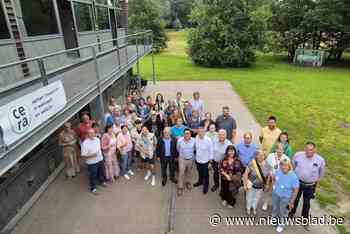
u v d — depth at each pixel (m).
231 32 27.14
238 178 5.55
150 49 17.83
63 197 6.29
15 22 6.02
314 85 18.64
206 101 14.65
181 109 8.81
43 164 6.81
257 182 5.31
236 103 14.25
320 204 6.10
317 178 5.07
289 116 12.16
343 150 8.77
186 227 5.36
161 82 19.88
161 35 42.38
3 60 5.61
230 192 5.64
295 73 23.97
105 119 7.55
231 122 7.00
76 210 5.85
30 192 6.22
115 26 14.43
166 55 38.03
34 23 6.84
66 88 6.12
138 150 7.02
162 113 8.47
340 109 13.24
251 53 27.58
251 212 5.79
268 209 5.88
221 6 27.17
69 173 7.08
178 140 6.31
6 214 5.39
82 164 7.77
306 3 30.44
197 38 27.97
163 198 6.29
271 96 15.68
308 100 14.83
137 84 15.18
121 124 7.53
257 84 19.03
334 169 7.59
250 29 26.89
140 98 9.37
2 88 4.31
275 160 5.19
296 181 4.80
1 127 3.46
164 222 5.49
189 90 17.27
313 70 25.91
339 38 29.47
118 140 6.82
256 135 9.99
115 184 6.85
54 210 5.85
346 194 6.46
